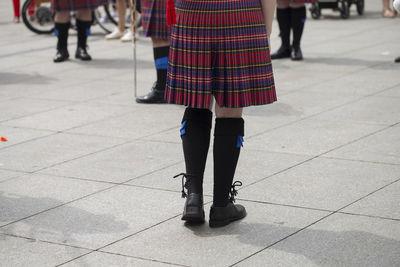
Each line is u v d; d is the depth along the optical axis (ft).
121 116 25.09
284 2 35.35
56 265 13.41
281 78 30.81
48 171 19.13
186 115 15.19
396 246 13.69
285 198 16.49
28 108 26.71
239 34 14.20
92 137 22.43
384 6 50.90
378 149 20.12
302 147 20.52
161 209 16.10
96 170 19.07
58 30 37.04
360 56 35.42
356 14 53.42
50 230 15.08
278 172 18.34
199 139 14.94
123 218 15.64
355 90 27.86
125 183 17.94
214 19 14.15
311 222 15.02
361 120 23.34
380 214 15.31
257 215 15.55
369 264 12.93
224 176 14.80
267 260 13.29
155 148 20.99
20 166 19.66
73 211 16.14
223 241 14.24
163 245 14.15
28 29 51.47
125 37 44.21
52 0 36.40
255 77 14.48
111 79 32.12
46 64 36.65
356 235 14.25
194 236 14.56
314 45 39.55
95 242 14.40
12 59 38.47
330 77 30.55
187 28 14.43
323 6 50.06
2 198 17.11
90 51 40.81
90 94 28.96
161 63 26.63
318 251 13.57
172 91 14.90
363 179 17.63
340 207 15.81
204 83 14.37
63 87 30.55
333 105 25.52
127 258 13.61
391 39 40.47
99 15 51.31
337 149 20.24
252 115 24.40
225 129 14.82
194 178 14.87
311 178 17.81
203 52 14.28
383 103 25.59
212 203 16.40
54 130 23.43
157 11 25.72
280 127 22.76
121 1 45.16
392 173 18.03
